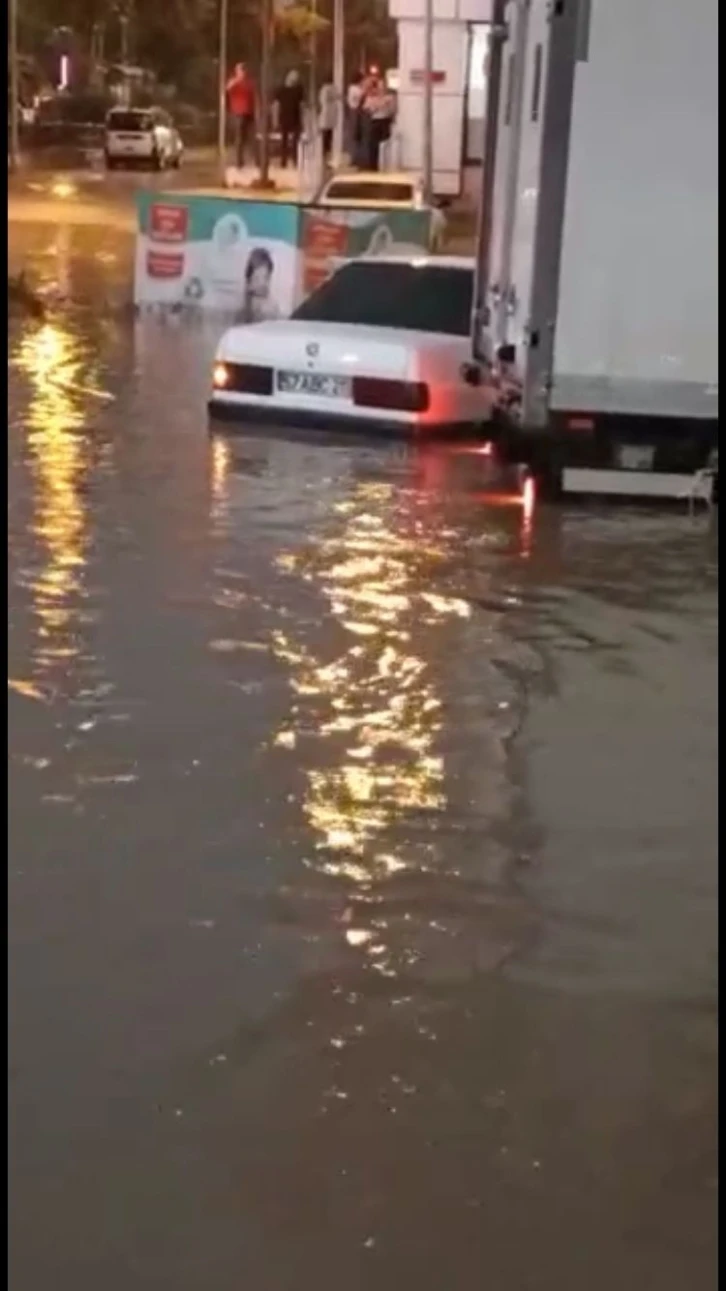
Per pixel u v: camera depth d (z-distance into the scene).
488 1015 5.37
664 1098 4.94
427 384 14.42
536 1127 4.78
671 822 6.87
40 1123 4.70
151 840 6.53
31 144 60.53
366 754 7.50
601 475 12.71
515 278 13.18
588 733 7.86
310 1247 4.24
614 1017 5.39
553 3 12.05
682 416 12.57
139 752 7.42
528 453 12.99
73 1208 4.36
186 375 18.53
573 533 11.84
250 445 14.47
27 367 18.72
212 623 9.37
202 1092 4.88
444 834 6.70
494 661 8.91
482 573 10.68
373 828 6.73
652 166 12.22
